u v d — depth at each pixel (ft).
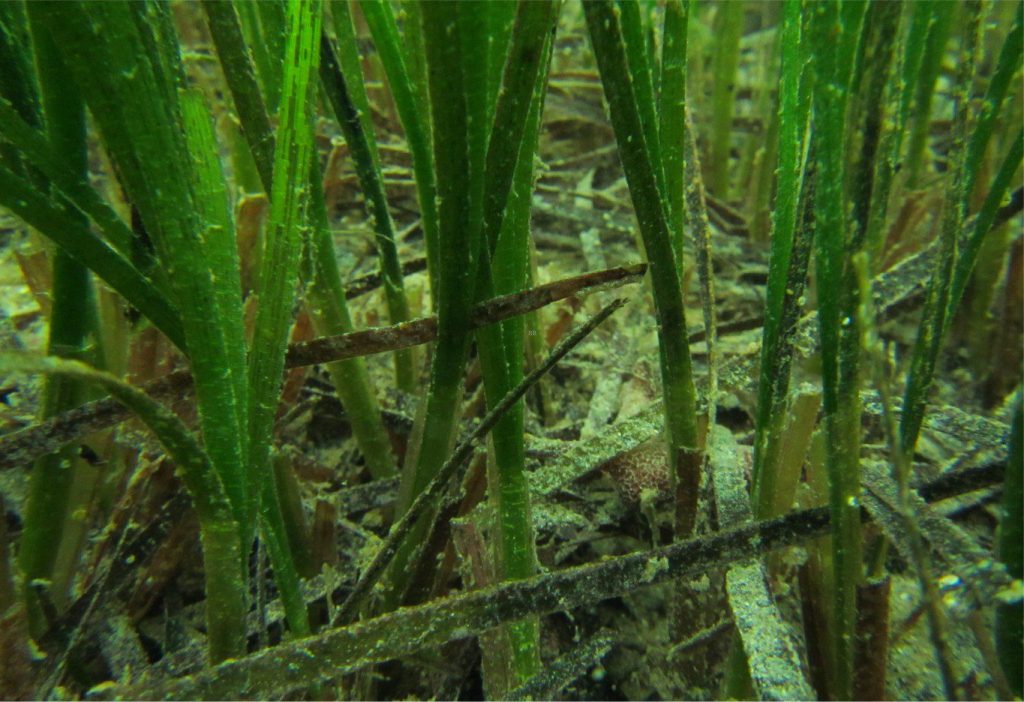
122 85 0.32
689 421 0.58
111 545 0.65
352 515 0.79
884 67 0.46
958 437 0.73
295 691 0.54
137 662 0.58
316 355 0.49
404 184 1.42
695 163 0.58
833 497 0.49
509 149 0.41
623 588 0.49
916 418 0.53
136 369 0.69
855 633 0.50
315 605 0.66
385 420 0.84
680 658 0.65
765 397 0.57
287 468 0.64
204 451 0.38
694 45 1.55
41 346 0.97
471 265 0.43
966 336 1.06
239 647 0.45
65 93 0.43
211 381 0.39
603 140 1.66
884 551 0.56
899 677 0.65
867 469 0.56
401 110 0.57
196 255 0.36
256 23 0.61
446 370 0.50
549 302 0.45
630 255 1.32
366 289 1.03
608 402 0.91
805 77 0.50
